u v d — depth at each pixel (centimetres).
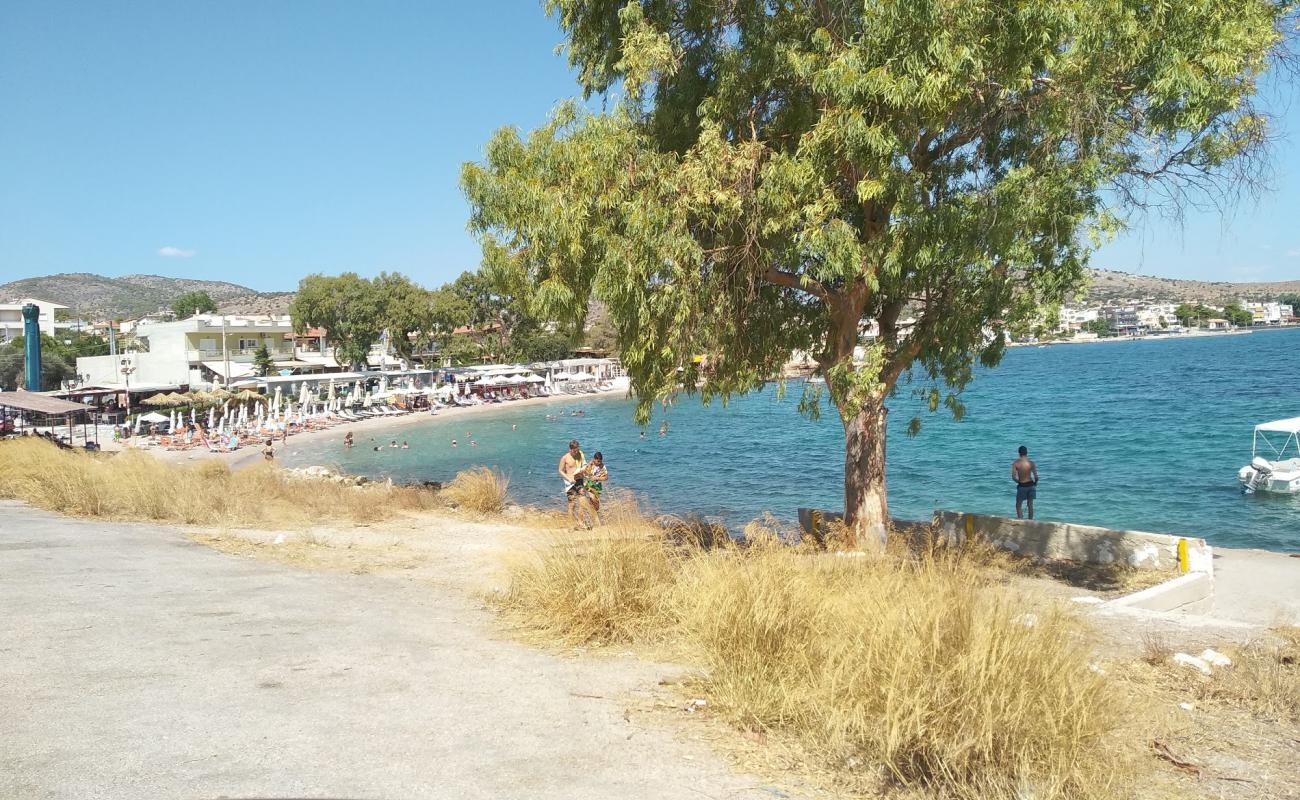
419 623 716
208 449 4356
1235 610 1072
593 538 816
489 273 1124
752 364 1288
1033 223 1003
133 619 666
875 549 861
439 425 6350
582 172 1015
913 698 400
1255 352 12938
